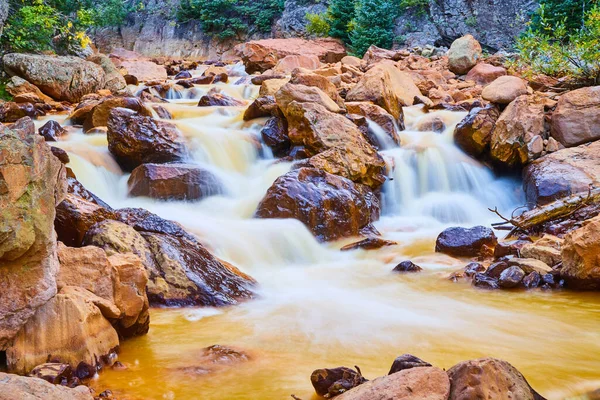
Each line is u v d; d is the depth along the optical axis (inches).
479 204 459.8
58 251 179.8
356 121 479.5
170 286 233.6
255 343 190.7
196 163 422.9
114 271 184.1
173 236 260.4
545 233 358.0
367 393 125.3
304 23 1268.5
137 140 411.2
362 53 1037.2
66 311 161.6
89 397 133.3
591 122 450.6
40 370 149.4
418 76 759.7
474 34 1023.0
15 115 529.0
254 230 330.0
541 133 462.3
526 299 252.5
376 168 433.1
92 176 390.9
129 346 185.9
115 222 245.9
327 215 361.7
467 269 290.5
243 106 605.9
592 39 580.7
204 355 177.0
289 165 423.8
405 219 433.1
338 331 204.5
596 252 257.3
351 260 331.0
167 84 728.3
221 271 256.7
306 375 163.5
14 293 155.6
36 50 730.2
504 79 521.0
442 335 201.8
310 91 471.2
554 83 618.8
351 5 1112.2
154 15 1520.7
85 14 832.3
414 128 560.1
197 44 1430.9
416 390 122.3
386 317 223.0
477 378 124.3
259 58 984.9
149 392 151.3
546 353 184.1
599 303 245.8
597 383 158.7
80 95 652.1
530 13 937.5
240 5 1425.9
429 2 1069.1
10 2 698.8
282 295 255.9
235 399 147.4
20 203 151.6
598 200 364.8
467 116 498.6
